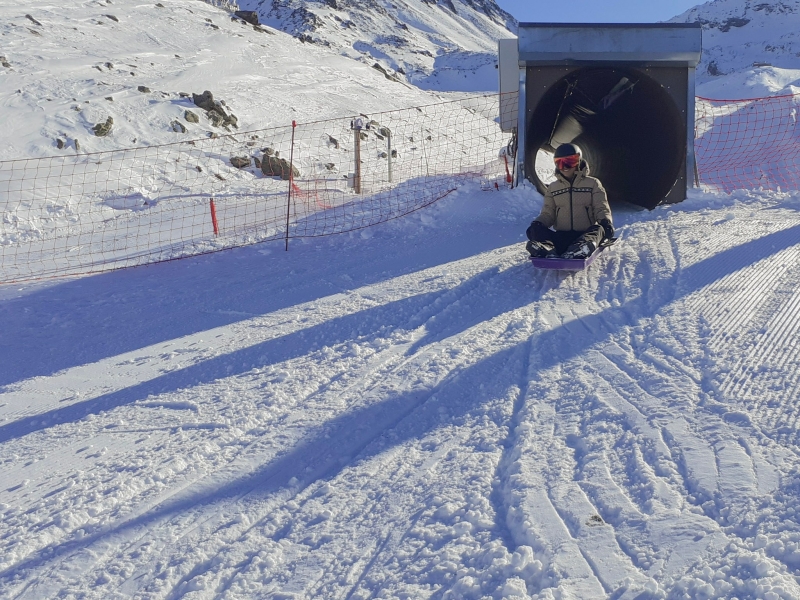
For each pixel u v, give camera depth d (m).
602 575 2.48
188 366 5.46
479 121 28.66
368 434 3.99
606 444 3.48
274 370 5.18
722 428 3.46
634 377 4.31
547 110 11.83
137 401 4.85
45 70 20.17
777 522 2.62
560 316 5.81
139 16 30.80
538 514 2.90
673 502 2.88
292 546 2.97
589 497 3.01
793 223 8.34
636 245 8.06
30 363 5.87
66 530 3.27
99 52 23.84
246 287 7.70
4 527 3.33
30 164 14.45
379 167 19.05
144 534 3.17
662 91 10.69
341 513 3.18
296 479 3.56
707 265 6.75
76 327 6.77
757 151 16.05
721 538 2.59
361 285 7.36
